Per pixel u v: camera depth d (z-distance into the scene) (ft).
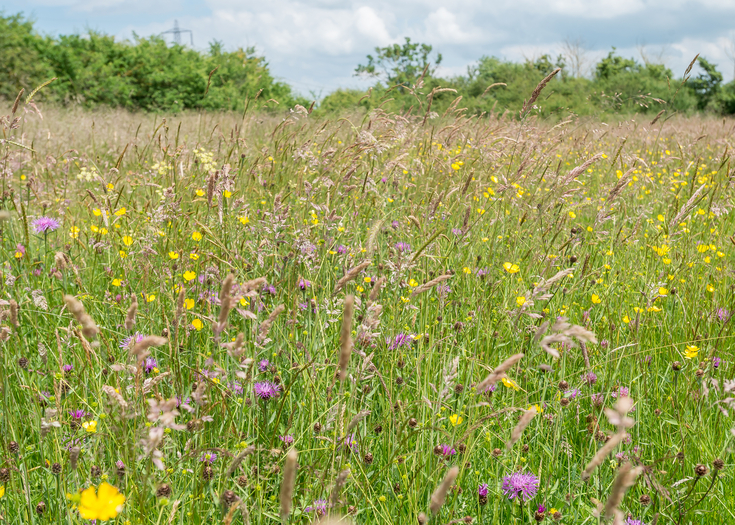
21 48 76.59
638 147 30.35
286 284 11.03
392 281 9.43
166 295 9.56
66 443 6.66
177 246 11.18
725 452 7.73
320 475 6.54
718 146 28.81
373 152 15.28
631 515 6.96
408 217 11.76
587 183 20.56
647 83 78.84
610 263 13.93
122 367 5.74
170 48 94.68
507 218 14.34
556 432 7.29
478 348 9.75
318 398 8.00
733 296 11.41
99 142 28.50
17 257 11.44
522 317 9.87
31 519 5.92
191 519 5.95
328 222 11.43
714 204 15.76
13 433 6.88
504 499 7.01
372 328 7.32
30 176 15.80
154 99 83.30
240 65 100.68
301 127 17.57
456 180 15.44
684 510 6.84
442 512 6.37
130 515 5.81
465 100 72.95
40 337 8.68
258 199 15.56
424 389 8.04
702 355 9.92
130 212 13.53
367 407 8.22
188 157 16.69
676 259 13.35
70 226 13.71
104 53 88.53
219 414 7.48
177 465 6.58
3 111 38.83
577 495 6.88
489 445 7.57
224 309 4.95
